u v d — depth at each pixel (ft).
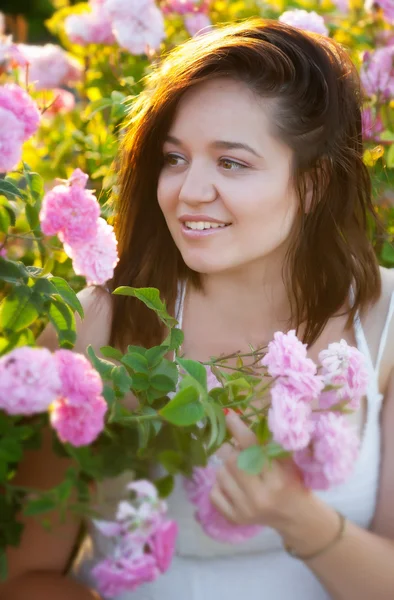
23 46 10.66
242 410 5.69
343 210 6.97
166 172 6.49
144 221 6.98
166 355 6.95
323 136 6.57
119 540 4.60
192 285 7.02
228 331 6.99
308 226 6.86
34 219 5.93
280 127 6.27
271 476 5.18
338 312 7.00
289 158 6.42
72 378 4.57
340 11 12.12
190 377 4.83
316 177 6.76
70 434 4.62
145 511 4.50
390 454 6.74
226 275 6.84
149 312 6.93
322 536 5.67
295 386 4.89
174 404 4.77
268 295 6.90
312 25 10.33
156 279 7.00
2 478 4.91
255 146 6.19
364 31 11.96
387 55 9.88
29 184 5.98
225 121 6.15
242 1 12.01
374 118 9.96
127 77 10.63
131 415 5.17
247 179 6.24
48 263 5.89
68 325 5.71
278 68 6.22
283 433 4.73
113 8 10.44
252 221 6.29
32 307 5.57
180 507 6.32
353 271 6.93
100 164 10.01
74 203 5.39
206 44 6.41
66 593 5.94
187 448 5.12
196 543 6.40
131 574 4.49
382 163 9.60
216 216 6.25
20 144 5.39
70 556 6.12
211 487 5.19
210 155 6.24
